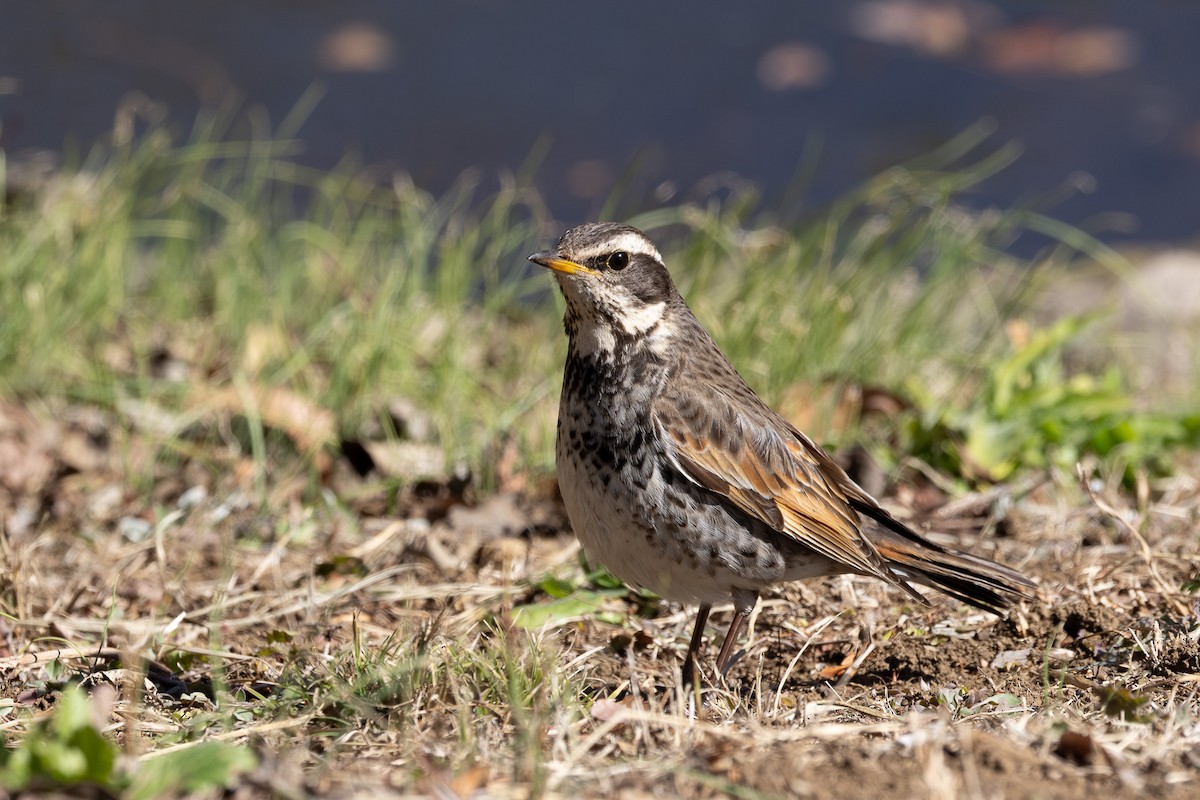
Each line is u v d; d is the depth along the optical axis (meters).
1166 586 9.09
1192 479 11.62
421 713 7.34
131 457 11.97
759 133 22.64
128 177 14.93
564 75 24.27
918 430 11.81
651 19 26.20
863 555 8.52
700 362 8.66
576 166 21.36
